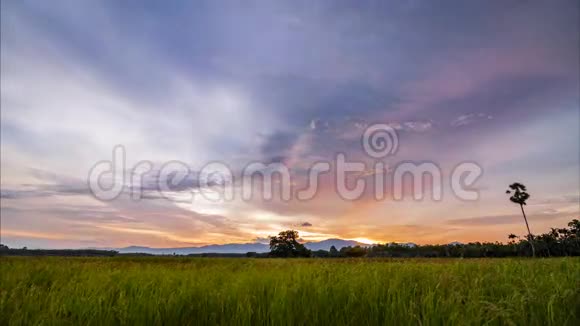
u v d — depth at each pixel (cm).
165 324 327
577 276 473
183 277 591
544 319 306
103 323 321
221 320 331
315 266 704
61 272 736
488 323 291
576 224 6694
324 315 334
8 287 524
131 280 550
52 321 309
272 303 338
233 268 857
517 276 494
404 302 336
